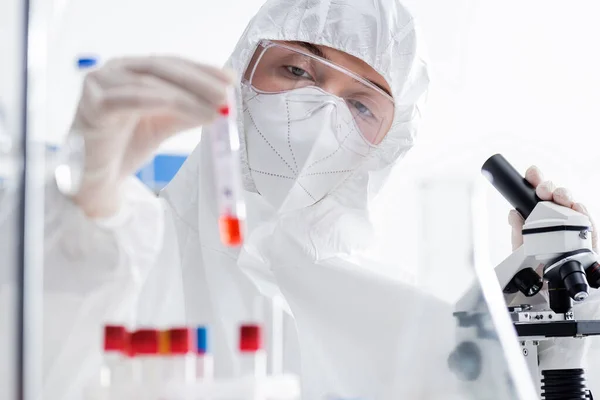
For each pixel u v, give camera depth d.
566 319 1.47
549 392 1.39
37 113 0.58
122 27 2.29
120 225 1.11
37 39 0.59
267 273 1.88
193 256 1.81
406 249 2.59
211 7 2.46
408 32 1.85
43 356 1.01
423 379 0.88
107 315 1.08
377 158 1.94
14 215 0.57
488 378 0.86
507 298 1.73
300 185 1.83
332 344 1.84
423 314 0.91
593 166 2.83
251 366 0.79
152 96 0.95
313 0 1.83
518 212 1.70
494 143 2.79
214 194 1.75
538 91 2.84
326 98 1.80
